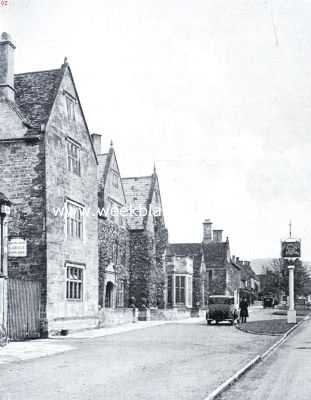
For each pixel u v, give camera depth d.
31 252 25.61
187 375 13.53
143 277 42.09
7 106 26.73
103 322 32.91
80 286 29.84
